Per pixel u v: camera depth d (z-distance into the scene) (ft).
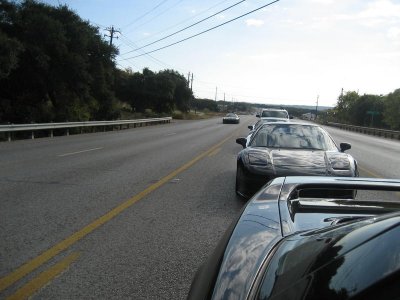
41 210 21.04
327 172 20.89
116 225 18.61
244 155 23.25
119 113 129.90
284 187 9.71
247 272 5.80
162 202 23.35
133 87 229.86
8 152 48.65
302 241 6.21
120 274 13.20
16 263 13.97
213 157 46.55
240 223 7.72
